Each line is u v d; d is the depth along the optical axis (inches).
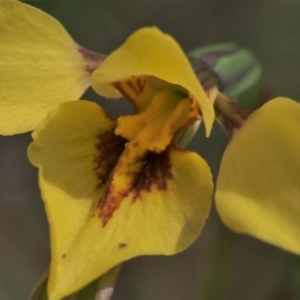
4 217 8.3
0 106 4.9
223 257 6.0
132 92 5.0
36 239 8.3
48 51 4.9
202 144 7.8
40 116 4.9
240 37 8.6
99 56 5.0
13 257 8.2
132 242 4.7
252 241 8.4
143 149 4.9
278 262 8.3
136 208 4.8
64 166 4.8
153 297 8.4
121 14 7.8
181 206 4.8
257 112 4.8
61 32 4.9
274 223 4.6
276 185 4.7
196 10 8.5
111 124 4.9
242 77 5.4
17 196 8.4
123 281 8.4
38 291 4.8
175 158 4.8
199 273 8.4
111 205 4.8
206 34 8.6
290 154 4.7
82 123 4.9
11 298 7.9
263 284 8.3
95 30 7.4
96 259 4.6
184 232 4.7
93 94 8.0
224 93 5.3
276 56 8.4
